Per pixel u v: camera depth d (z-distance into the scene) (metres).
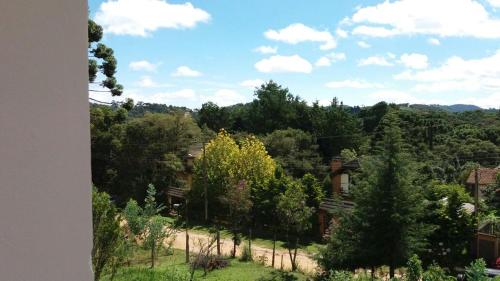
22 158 0.55
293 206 17.62
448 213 16.16
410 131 29.70
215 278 13.07
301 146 35.62
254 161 27.30
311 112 45.53
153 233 12.60
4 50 0.53
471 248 16.27
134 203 12.50
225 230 24.78
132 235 11.08
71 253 0.59
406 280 9.58
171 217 27.88
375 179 13.52
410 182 13.35
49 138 0.57
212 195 27.20
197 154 30.83
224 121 47.12
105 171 26.33
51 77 0.57
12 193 0.54
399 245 13.25
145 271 9.35
